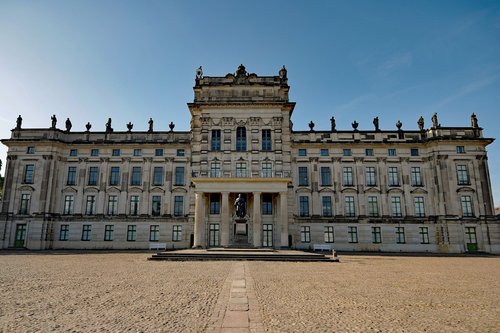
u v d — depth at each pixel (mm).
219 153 60469
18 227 63031
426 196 64062
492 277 25641
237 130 62000
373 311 14188
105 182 65250
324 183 64938
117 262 35062
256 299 16203
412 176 64938
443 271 29594
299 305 15117
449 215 61344
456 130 64688
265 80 64062
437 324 12297
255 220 52875
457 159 63469
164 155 66188
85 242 62938
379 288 19938
